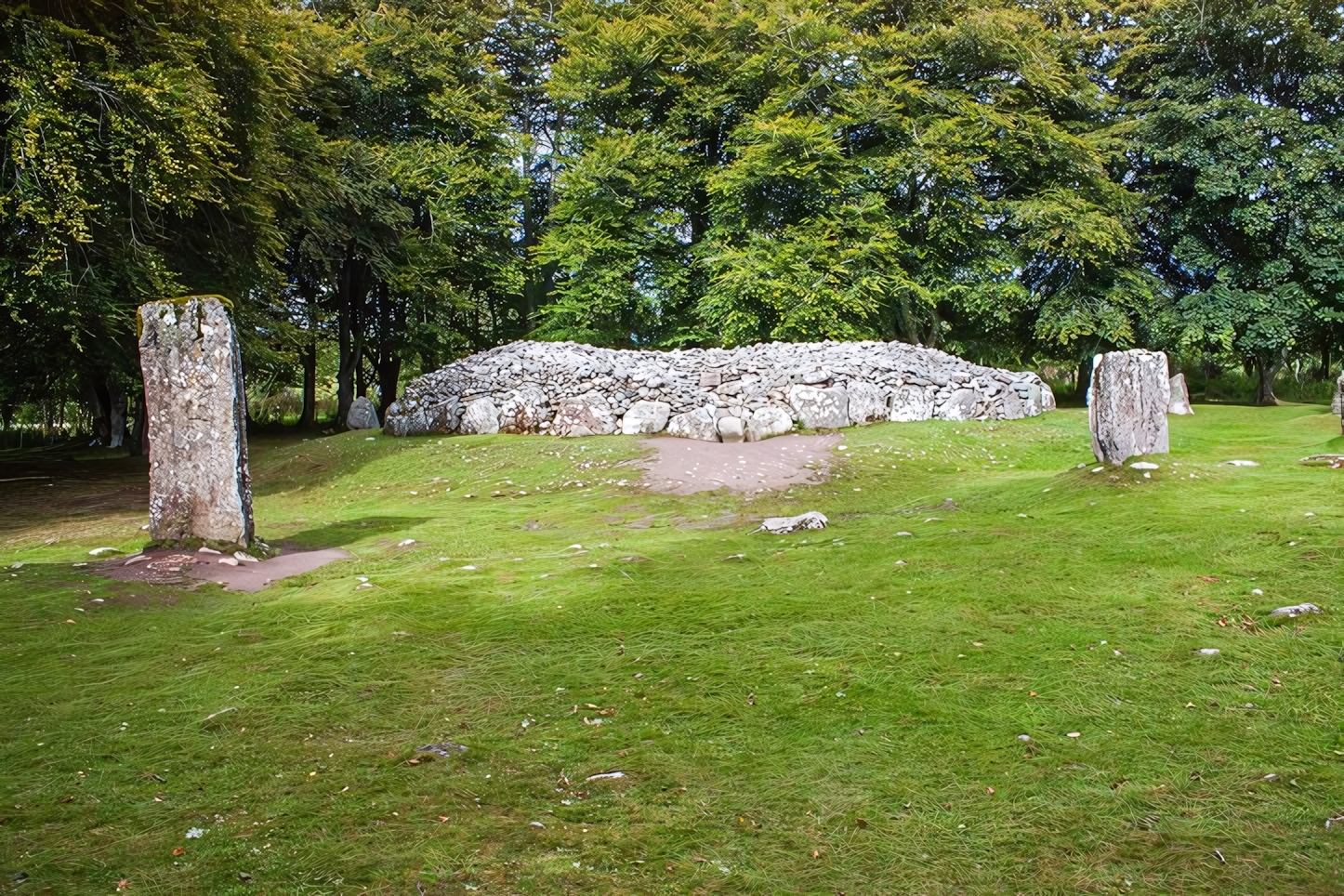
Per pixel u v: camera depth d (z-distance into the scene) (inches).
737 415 657.6
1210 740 145.7
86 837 124.0
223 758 150.2
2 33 516.1
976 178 1121.4
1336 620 193.5
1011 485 427.8
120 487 653.3
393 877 112.7
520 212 1348.4
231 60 652.1
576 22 1221.1
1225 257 1100.5
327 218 971.3
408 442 677.3
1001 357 1205.1
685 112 1139.3
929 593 237.6
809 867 114.5
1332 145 1004.6
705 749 150.4
